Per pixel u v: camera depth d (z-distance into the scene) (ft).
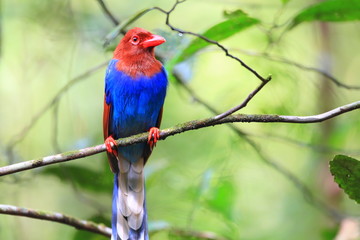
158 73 32.37
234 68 46.44
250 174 47.85
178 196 40.55
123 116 32.63
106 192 38.14
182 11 50.62
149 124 32.96
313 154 48.24
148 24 50.08
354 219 38.52
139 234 30.07
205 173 38.47
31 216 27.02
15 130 46.88
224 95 44.11
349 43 50.83
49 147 47.01
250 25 29.27
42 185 44.21
